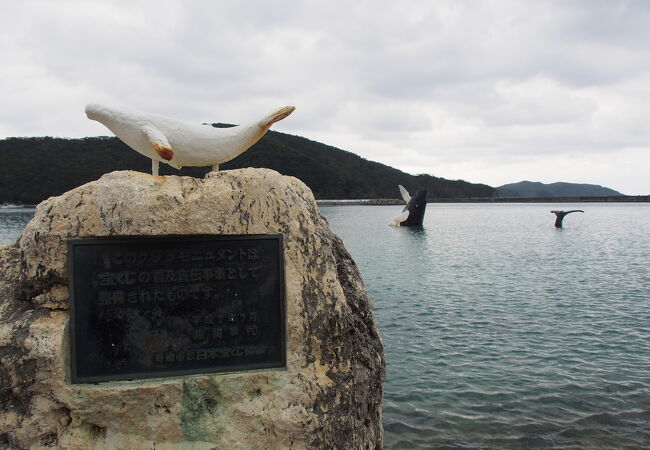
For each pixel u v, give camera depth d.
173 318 3.90
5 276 4.07
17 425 3.66
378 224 46.66
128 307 3.86
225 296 3.98
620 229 41.66
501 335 10.10
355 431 4.00
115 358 3.83
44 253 3.86
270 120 4.51
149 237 3.88
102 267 3.85
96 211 3.86
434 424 6.43
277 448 3.90
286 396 3.94
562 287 15.55
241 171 4.20
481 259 22.83
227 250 3.99
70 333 3.80
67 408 3.74
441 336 10.05
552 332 10.30
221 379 3.90
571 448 5.89
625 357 8.74
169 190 3.95
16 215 49.56
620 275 17.92
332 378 4.01
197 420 3.86
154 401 3.80
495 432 6.24
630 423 6.42
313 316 4.04
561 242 31.02
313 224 4.26
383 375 4.43
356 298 4.44
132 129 4.39
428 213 79.38
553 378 7.80
